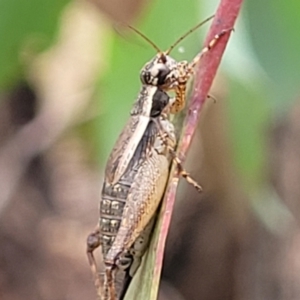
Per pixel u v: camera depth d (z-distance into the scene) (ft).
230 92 0.49
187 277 0.68
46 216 0.78
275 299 0.62
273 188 0.58
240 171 0.50
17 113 0.74
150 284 0.45
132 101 0.50
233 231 0.63
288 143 0.58
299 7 0.46
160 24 0.47
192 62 0.49
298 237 0.60
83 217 0.78
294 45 0.46
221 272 0.66
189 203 0.65
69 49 0.63
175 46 0.49
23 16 0.48
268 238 0.61
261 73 0.46
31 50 0.49
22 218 0.77
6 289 0.74
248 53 0.46
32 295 0.74
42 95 0.69
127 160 0.52
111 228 0.52
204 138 0.56
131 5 0.48
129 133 0.52
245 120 0.49
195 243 0.66
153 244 0.45
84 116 0.65
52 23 0.48
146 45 0.49
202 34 0.48
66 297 0.74
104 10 0.48
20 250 0.76
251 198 0.51
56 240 0.76
